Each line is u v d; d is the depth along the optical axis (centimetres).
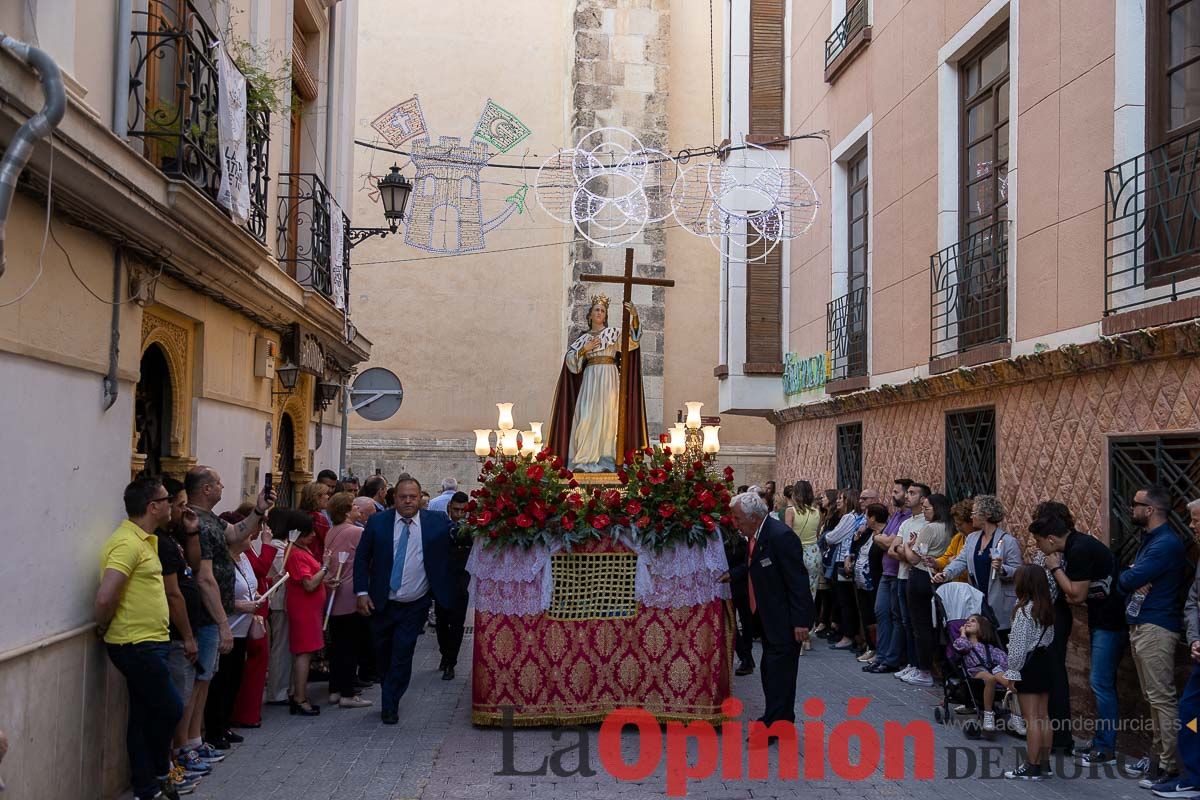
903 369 1126
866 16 1244
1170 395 666
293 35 1127
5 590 466
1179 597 626
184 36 620
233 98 723
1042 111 846
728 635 790
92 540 562
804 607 721
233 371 855
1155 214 702
